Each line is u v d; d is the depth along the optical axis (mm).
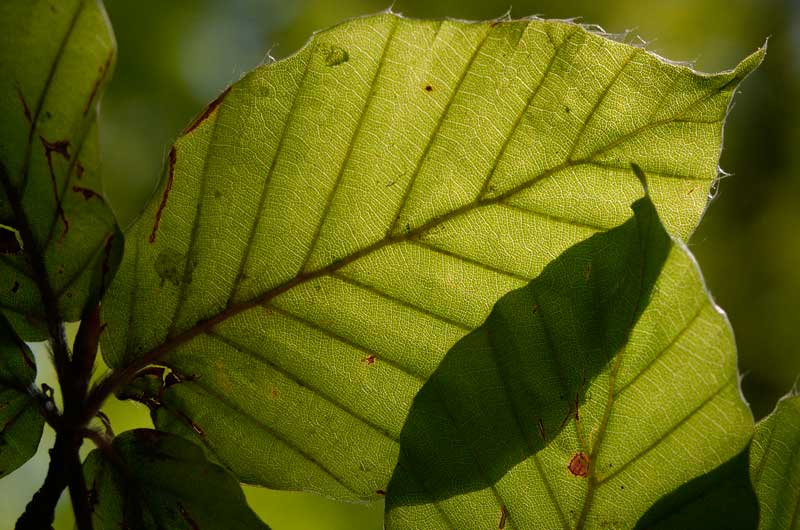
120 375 235
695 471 227
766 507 232
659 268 225
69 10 217
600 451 229
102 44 218
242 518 230
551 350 230
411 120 234
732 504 226
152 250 233
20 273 228
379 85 233
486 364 231
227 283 235
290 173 234
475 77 233
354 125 234
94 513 233
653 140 234
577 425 230
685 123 234
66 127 220
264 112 232
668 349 226
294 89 232
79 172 221
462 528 233
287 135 233
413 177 235
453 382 231
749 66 232
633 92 234
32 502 229
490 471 232
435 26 231
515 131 235
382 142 234
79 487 229
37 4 216
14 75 219
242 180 233
